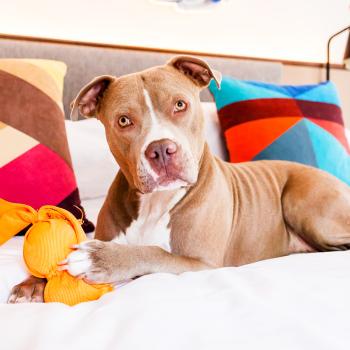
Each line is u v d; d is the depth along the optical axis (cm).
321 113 231
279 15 326
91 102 142
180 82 133
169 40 301
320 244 149
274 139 214
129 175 134
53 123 175
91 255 102
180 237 129
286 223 161
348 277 89
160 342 61
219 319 68
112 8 281
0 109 165
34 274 97
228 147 226
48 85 185
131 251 110
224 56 309
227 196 143
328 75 333
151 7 290
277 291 80
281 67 315
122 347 60
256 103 226
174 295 81
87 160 207
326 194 151
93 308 80
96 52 264
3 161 156
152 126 123
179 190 130
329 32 342
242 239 150
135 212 135
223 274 93
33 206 156
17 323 70
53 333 66
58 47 255
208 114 245
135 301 78
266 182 162
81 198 207
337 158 218
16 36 255
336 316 70
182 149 122
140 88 127
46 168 163
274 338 61
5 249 126
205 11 300
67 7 271
